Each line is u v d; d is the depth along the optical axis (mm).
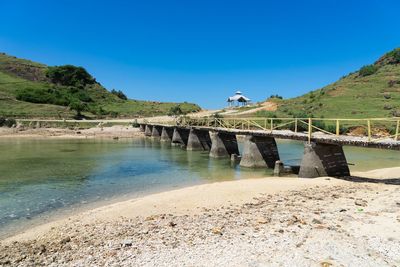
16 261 9312
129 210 14375
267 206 14492
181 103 126375
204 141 42594
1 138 56688
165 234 11148
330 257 9305
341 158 22016
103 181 22281
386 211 13211
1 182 21719
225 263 9008
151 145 48531
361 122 51562
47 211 15352
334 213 13094
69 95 108562
